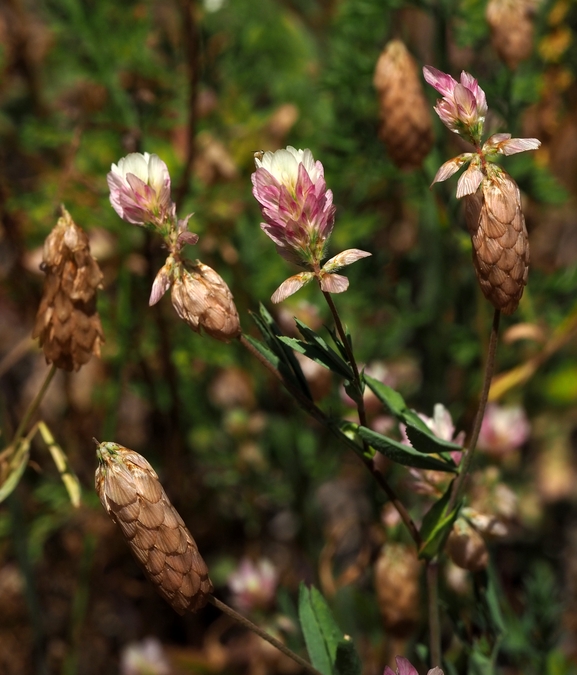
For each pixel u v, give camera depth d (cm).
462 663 28
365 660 34
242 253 41
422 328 42
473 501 30
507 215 21
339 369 22
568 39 39
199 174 41
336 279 21
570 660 36
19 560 33
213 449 43
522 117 40
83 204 39
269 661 35
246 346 23
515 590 41
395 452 23
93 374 43
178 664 41
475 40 38
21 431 28
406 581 28
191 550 21
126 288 38
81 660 42
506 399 42
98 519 41
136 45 41
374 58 41
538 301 41
